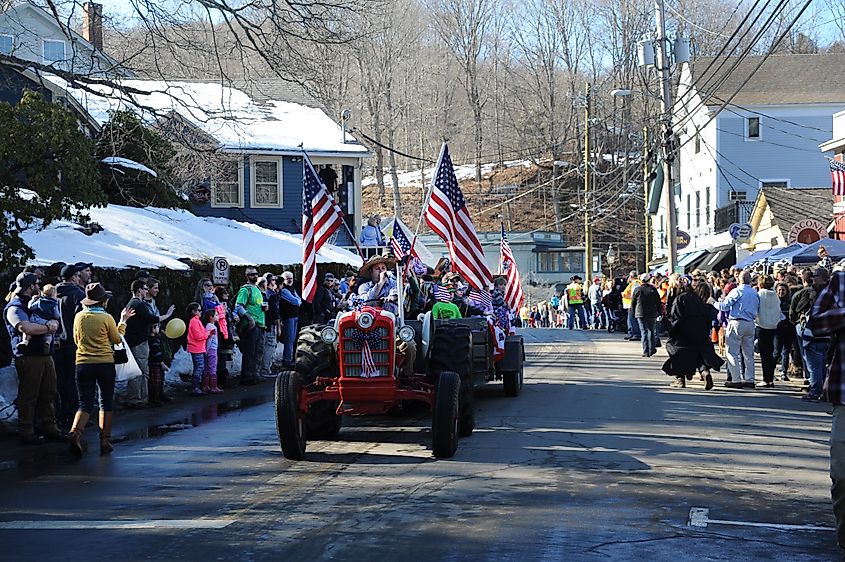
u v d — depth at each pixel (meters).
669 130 30.72
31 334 11.60
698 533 7.32
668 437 11.84
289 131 37.06
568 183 75.00
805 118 48.59
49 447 11.46
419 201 71.75
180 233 23.41
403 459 10.40
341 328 10.74
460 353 11.59
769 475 9.55
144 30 19.50
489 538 7.12
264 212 35.53
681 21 63.56
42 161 15.20
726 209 46.12
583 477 9.37
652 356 24.88
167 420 13.63
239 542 7.02
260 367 18.64
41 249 17.69
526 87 74.38
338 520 7.67
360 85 59.78
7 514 8.03
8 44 29.64
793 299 15.70
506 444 11.30
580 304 41.91
